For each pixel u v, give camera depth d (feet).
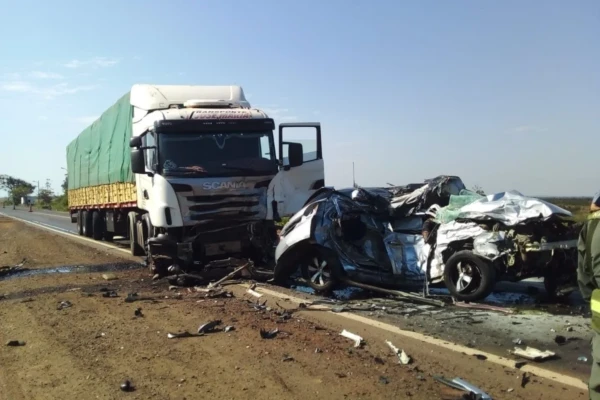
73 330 22.68
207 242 34.88
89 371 17.71
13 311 27.12
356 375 16.58
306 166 38.09
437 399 14.79
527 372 16.49
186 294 30.35
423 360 17.89
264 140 36.63
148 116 38.11
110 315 25.13
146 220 41.55
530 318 23.03
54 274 39.22
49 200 335.47
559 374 16.28
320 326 22.47
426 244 28.45
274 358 18.24
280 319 23.62
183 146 35.09
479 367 17.04
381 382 15.99
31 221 132.36
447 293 27.99
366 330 21.38
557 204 28.32
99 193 62.08
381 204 30.48
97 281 35.45
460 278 26.27
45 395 16.02
